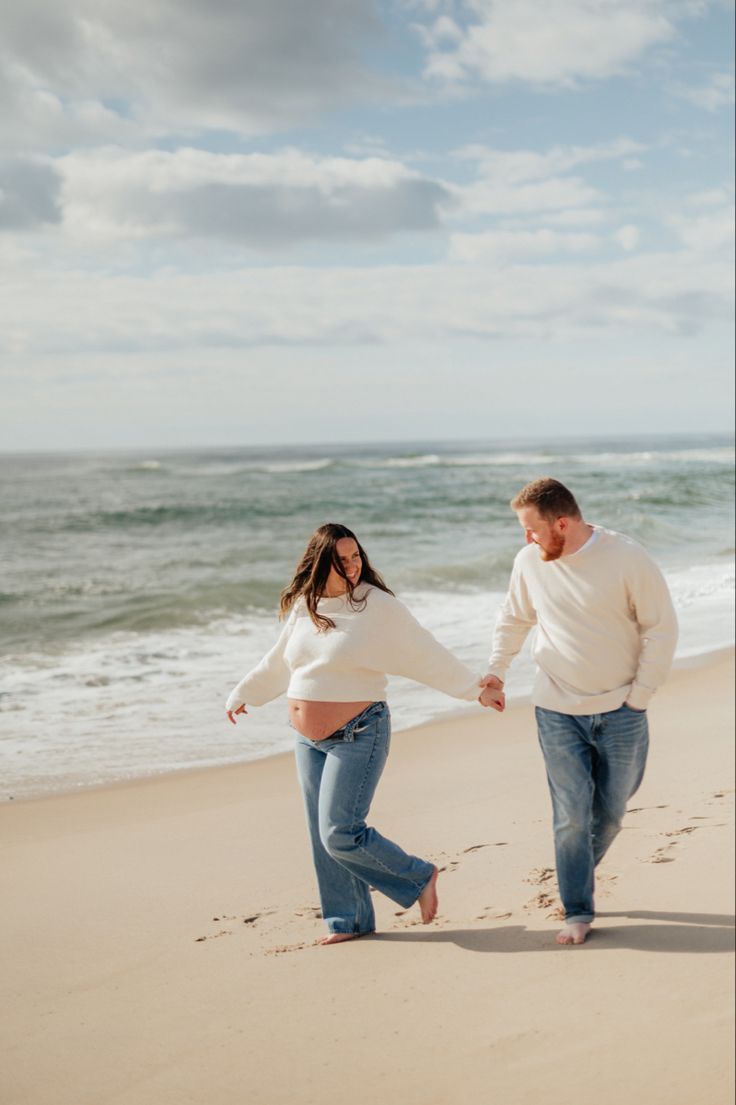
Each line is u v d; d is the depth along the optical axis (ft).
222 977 10.85
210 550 66.69
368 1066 8.76
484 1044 8.93
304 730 11.73
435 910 11.76
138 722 24.99
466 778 19.03
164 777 20.35
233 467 221.66
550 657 11.59
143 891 13.78
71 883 14.19
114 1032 9.75
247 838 16.08
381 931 11.94
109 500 115.14
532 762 20.15
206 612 42.70
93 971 11.19
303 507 100.78
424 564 56.18
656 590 11.11
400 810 16.93
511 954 10.80
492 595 45.57
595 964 10.30
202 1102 8.41
